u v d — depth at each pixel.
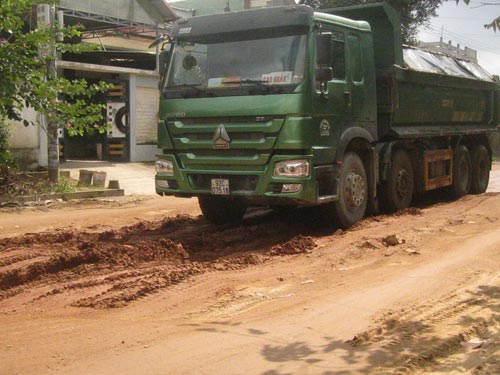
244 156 9.21
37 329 5.55
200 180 9.66
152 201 14.42
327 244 9.10
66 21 19.05
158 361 4.77
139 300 6.45
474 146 15.60
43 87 8.40
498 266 7.82
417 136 12.25
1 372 4.55
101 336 5.33
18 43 8.30
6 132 14.51
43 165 16.36
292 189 8.98
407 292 6.70
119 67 19.88
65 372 4.55
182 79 9.73
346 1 22.34
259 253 8.59
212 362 4.77
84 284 6.97
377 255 8.44
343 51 9.98
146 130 21.16
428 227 10.26
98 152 20.95
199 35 9.65
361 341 5.21
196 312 6.07
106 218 11.91
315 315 5.94
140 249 8.43
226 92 9.30
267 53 9.25
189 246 9.03
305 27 9.12
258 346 5.12
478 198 14.33
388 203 11.62
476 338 5.37
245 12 9.41
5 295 6.73
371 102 10.66
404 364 4.73
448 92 13.74
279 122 8.95
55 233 9.84
